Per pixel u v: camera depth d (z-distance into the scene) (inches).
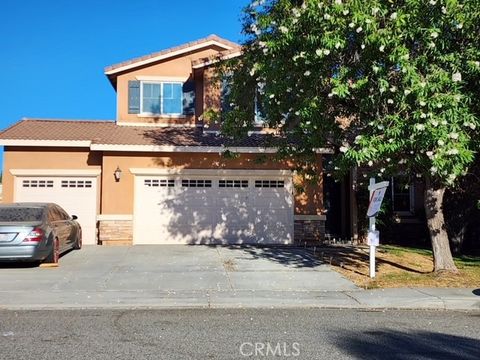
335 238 808.9
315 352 256.8
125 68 817.5
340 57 428.5
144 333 293.3
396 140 397.7
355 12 388.2
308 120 451.8
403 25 394.3
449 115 380.8
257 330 302.7
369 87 410.6
